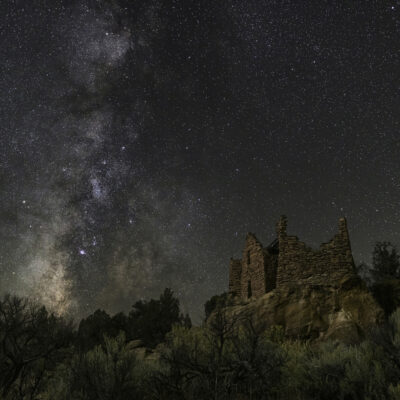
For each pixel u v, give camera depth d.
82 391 8.17
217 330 10.27
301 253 21.80
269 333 17.31
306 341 17.38
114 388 8.30
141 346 21.94
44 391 8.80
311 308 19.14
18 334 9.04
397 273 27.09
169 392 9.16
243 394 9.48
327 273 20.92
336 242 21.66
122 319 32.12
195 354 9.77
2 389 8.16
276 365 9.95
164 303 34.22
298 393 9.98
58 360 9.54
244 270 26.69
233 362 9.68
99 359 8.98
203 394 9.09
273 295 20.28
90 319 30.08
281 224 22.88
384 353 10.27
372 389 9.02
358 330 17.78
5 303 9.27
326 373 10.16
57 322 9.73
